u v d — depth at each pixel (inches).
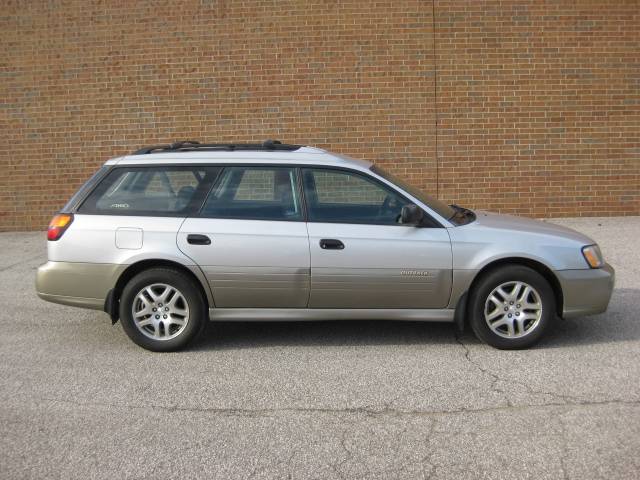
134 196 223.0
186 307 217.3
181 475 141.4
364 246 213.3
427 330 240.5
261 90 441.4
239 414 171.3
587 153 440.1
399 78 435.5
